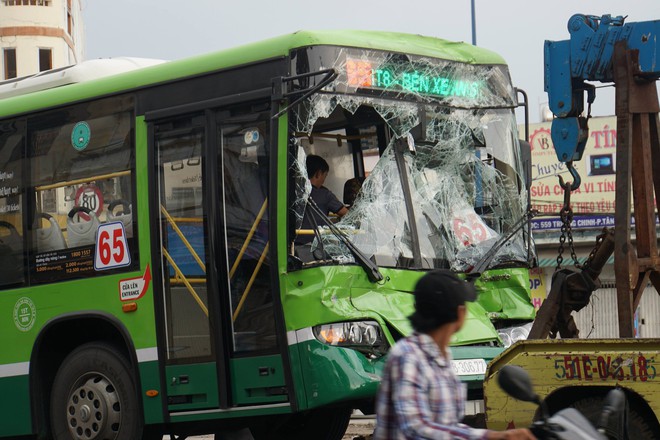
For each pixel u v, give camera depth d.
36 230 10.94
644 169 9.62
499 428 8.23
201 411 9.64
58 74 11.47
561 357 8.04
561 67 10.15
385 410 5.02
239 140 9.48
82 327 10.90
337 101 9.23
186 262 9.78
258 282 9.31
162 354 9.91
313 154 10.34
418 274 9.49
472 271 9.77
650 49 9.63
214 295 9.55
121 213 10.27
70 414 10.55
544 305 9.87
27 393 10.84
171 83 9.98
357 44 9.41
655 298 35.44
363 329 9.04
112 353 10.36
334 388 8.85
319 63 9.15
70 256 10.66
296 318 9.05
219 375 9.51
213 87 9.68
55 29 50.69
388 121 9.57
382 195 9.52
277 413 9.20
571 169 10.19
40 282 10.86
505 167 10.29
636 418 7.84
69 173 10.73
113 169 10.36
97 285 10.42
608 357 7.86
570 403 8.12
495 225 10.14
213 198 9.60
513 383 4.84
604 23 9.99
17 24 50.28
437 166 9.87
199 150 9.74
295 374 9.05
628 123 9.53
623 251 9.34
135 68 11.37
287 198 9.07
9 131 11.23
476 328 9.36
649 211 9.63
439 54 10.00
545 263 35.69
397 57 9.67
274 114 9.12
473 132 10.14
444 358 5.06
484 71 10.32
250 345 9.38
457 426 4.89
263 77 9.34
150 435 10.28
